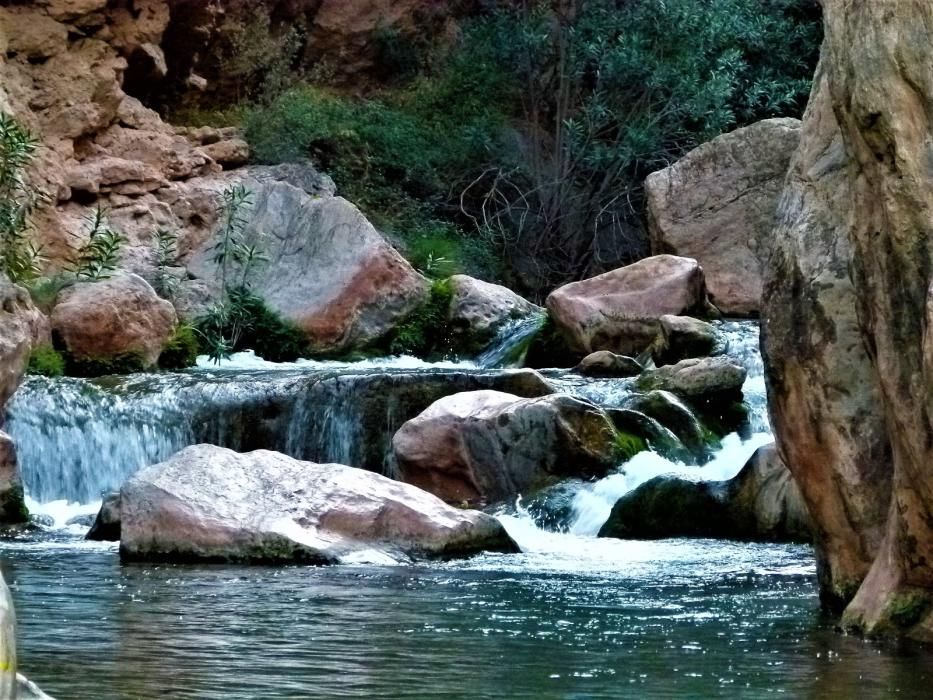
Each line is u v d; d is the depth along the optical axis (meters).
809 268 8.80
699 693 6.80
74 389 19.47
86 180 26.34
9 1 26.56
